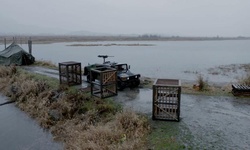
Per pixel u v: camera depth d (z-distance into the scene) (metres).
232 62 41.34
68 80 15.96
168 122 10.18
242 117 10.73
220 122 10.13
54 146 9.77
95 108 12.05
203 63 39.19
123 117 9.98
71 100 13.33
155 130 9.34
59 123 11.82
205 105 12.55
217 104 12.72
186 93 14.99
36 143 10.12
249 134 8.94
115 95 14.26
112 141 8.71
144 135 8.91
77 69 16.67
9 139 10.58
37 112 13.40
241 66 35.00
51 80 17.73
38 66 26.36
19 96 16.19
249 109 11.84
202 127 9.59
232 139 8.50
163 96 10.28
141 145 8.11
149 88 16.42
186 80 21.00
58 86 15.80
